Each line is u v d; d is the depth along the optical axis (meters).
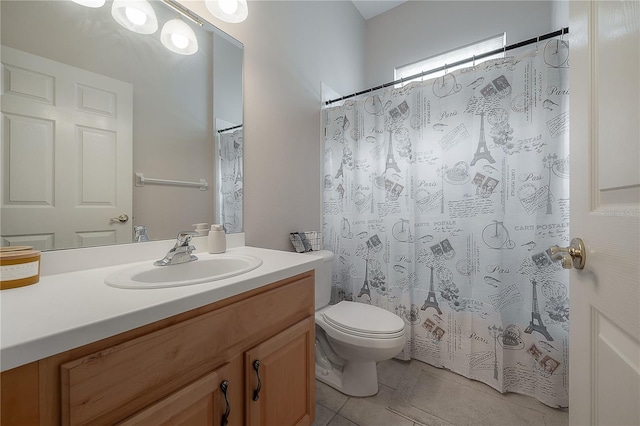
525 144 1.40
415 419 1.29
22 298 0.62
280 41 1.68
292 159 1.77
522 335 1.43
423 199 1.71
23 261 0.71
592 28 0.56
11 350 0.41
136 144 1.05
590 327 0.56
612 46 0.48
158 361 0.60
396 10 2.53
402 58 2.49
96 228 0.94
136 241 1.04
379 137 1.88
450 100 1.60
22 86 0.79
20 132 0.79
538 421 1.26
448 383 1.53
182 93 1.19
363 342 1.30
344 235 2.02
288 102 1.74
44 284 0.74
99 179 0.95
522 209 1.41
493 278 1.48
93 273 0.86
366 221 1.93
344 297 2.02
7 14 0.77
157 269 0.94
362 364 1.46
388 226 1.81
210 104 1.30
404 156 1.75
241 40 1.44
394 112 1.79
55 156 0.85
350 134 1.97
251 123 1.49
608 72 0.49
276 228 1.65
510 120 1.43
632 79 0.42
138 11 1.05
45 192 0.83
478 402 1.38
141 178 1.06
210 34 1.30
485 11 2.12
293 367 0.98
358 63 2.55
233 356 0.77
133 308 0.56
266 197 1.58
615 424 0.47
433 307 1.69
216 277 0.77
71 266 0.87
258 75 1.53
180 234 1.04
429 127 1.68
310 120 1.94
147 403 0.59
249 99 1.48
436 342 1.68
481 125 1.51
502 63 1.45
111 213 0.98
